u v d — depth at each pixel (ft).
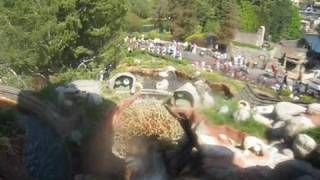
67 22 90.89
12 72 75.97
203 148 18.67
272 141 22.53
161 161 16.08
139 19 203.72
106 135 21.56
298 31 276.00
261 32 229.66
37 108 28.50
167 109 16.89
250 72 143.74
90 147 22.50
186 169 17.03
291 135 22.04
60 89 30.01
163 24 212.64
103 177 20.06
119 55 103.30
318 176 19.30
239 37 226.99
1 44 82.38
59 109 27.68
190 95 22.21
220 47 204.23
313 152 20.74
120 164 18.92
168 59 121.80
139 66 92.32
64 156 24.06
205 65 124.57
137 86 62.13
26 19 87.86
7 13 87.81
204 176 17.84
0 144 25.44
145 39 171.53
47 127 26.96
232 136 21.83
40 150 25.22
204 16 211.41
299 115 23.70
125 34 112.98
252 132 22.47
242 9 251.19
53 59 89.76
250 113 23.59
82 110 25.94
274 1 266.36
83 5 94.38
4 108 28.96
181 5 199.52
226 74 111.24
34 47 84.99
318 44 229.66
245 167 19.76
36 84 52.47
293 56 210.38
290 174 19.52
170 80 84.23
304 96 103.09
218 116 22.24
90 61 97.45
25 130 27.07
